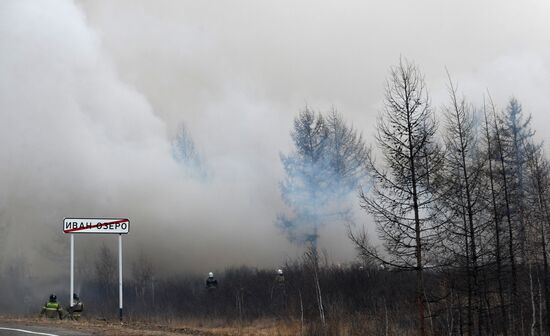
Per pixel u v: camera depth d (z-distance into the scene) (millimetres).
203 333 20828
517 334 29625
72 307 24719
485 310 27281
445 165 26172
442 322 27422
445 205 24750
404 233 22078
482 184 28891
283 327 28031
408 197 22172
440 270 25672
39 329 18594
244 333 26281
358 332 26250
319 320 27750
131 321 25000
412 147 22109
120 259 24859
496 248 26688
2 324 20797
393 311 28828
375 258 23734
